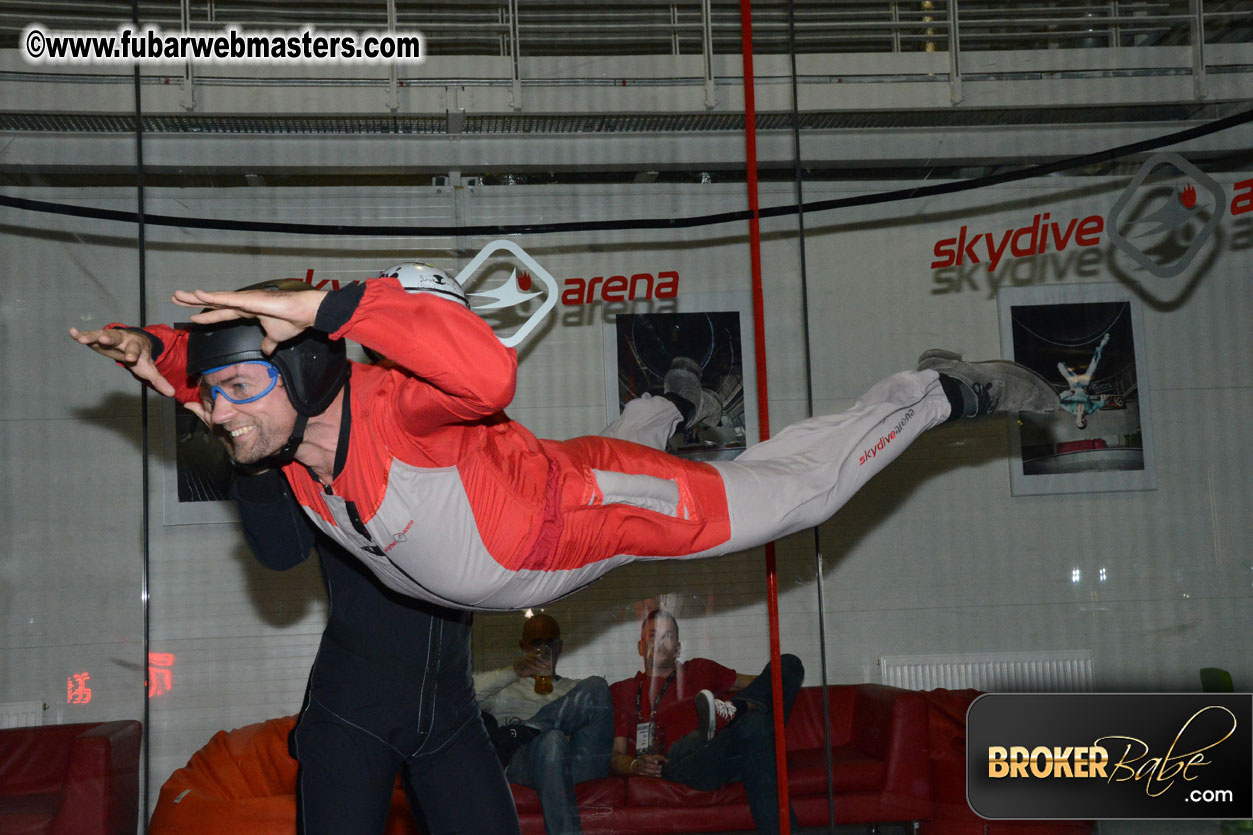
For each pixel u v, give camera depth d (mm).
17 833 2271
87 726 2551
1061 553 2793
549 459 1332
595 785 2396
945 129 2721
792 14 2539
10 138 2496
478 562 1225
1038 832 2217
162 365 1174
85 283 2666
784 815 2301
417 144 2559
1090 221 2732
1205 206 2699
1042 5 2809
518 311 2570
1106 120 2711
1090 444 2777
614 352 2625
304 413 1078
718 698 2566
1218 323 2760
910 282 2793
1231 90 2686
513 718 2445
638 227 2514
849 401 2760
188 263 2639
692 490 1431
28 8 2453
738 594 2742
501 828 1424
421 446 1140
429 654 1412
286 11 2494
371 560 1248
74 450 2682
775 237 2744
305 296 931
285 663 2734
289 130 2520
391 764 1375
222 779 2424
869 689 2592
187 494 2717
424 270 1656
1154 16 2668
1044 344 2764
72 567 2664
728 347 2684
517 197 2615
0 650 2615
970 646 2789
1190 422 2768
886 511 2834
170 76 2475
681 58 2643
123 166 2521
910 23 2705
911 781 2383
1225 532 2770
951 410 1739
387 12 2496
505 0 2582
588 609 2660
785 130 2699
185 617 2697
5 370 2654
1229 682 2598
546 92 2586
